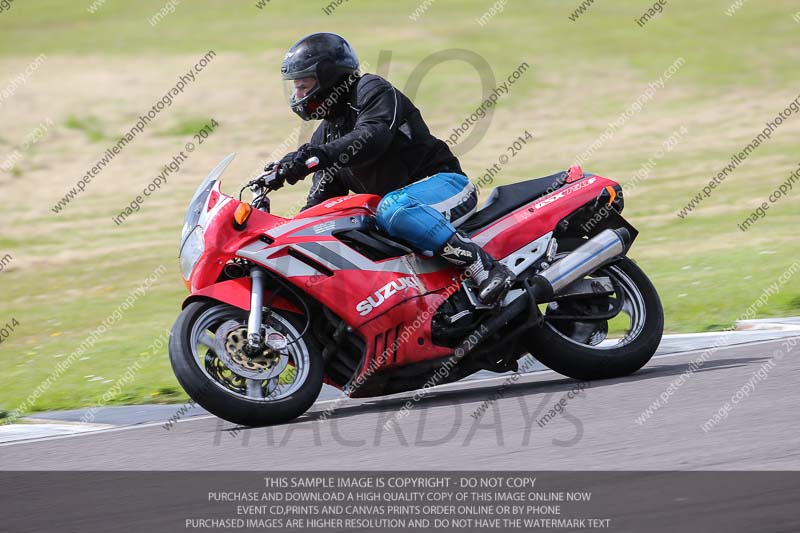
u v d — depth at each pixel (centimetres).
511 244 2125
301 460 1639
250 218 1953
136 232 5625
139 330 3409
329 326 2022
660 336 2158
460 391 2220
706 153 6775
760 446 1477
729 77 9306
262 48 10775
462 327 2044
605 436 1627
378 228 2044
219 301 1950
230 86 9300
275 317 1961
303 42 2088
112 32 11838
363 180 2169
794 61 9788
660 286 3409
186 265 1970
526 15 12169
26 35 11806
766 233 4322
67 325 3638
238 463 1652
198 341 1908
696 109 8238
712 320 2897
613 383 2086
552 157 6981
